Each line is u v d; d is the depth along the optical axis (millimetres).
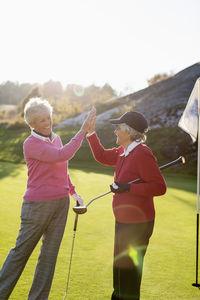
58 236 2801
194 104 3803
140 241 2730
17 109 64375
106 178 13531
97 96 50344
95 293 3000
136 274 2721
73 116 43375
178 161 2895
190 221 6344
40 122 2729
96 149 3279
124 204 2713
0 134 39125
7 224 5535
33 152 2701
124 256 2734
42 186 2711
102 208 7324
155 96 35938
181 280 3381
